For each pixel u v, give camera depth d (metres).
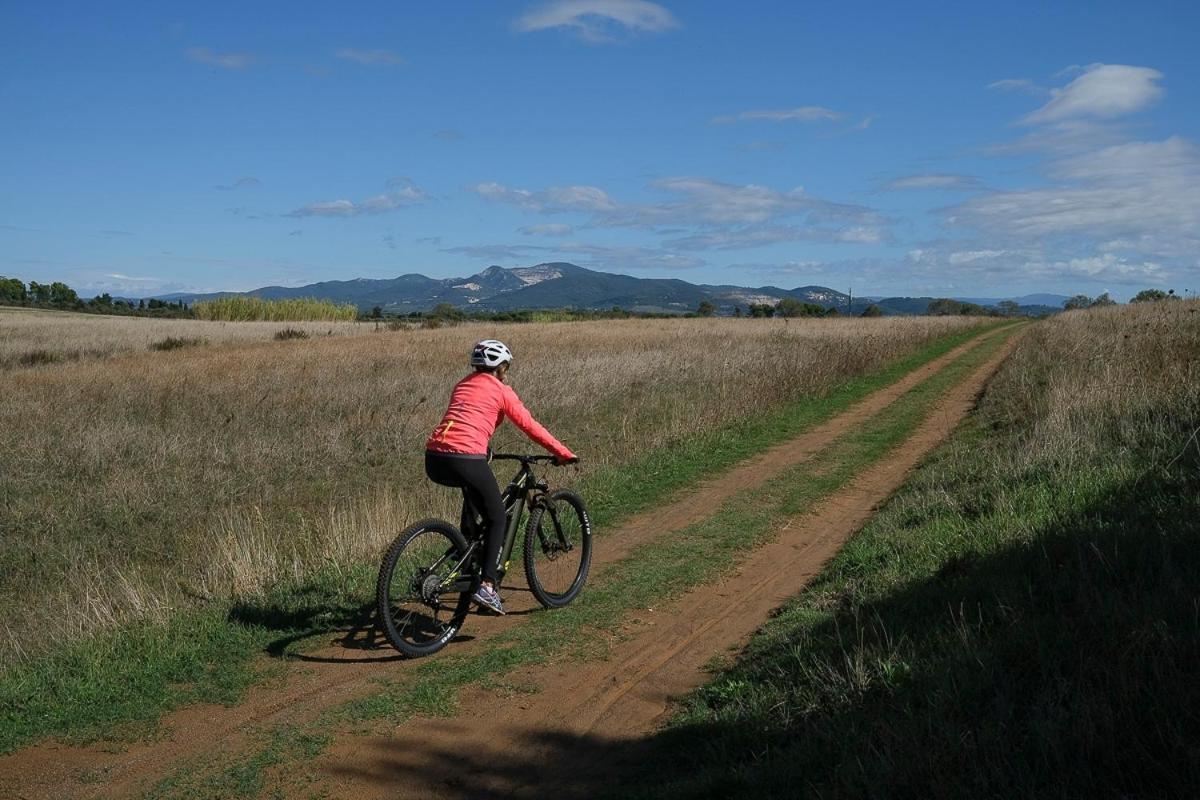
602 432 14.55
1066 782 3.18
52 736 4.80
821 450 13.03
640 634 6.11
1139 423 8.99
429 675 5.50
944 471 10.00
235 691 5.33
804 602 6.37
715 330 42.78
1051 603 4.92
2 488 12.03
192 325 61.81
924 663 4.40
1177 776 3.12
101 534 10.24
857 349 25.69
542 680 5.38
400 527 8.74
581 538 7.54
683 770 4.12
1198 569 4.83
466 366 24.77
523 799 4.03
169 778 4.34
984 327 52.50
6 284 112.69
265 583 7.09
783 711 4.36
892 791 3.36
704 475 11.50
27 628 7.08
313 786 4.23
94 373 24.56
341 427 15.54
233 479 12.47
